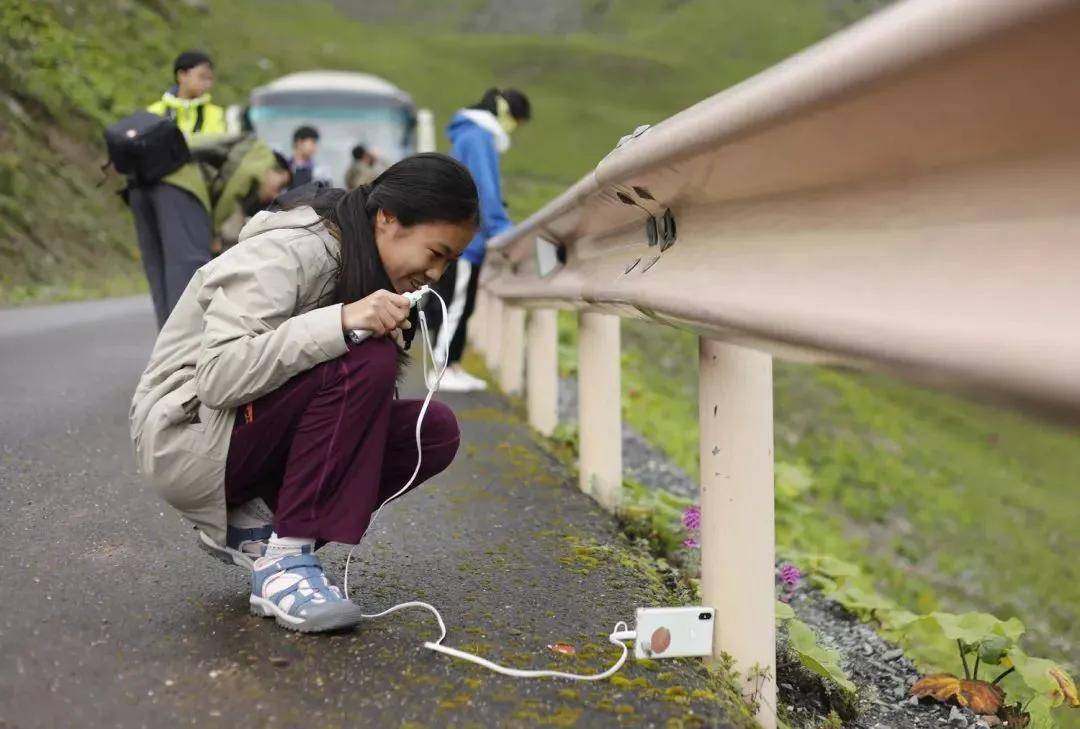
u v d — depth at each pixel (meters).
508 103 6.67
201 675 2.03
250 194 5.56
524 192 39.81
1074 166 1.03
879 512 11.73
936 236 1.25
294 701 1.93
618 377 3.92
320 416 2.20
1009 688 3.08
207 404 2.20
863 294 1.35
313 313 2.15
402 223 2.20
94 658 2.09
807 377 17.11
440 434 2.50
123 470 3.80
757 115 1.59
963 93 1.13
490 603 2.60
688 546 3.48
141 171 5.20
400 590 2.67
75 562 2.70
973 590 9.55
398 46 70.75
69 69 20.36
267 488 2.40
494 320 7.89
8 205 15.11
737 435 2.23
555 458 4.70
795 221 1.68
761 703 2.24
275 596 2.26
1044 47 0.98
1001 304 1.07
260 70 37.00
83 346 7.62
